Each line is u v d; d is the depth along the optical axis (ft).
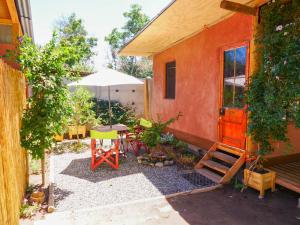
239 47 17.12
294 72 12.06
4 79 9.10
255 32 14.73
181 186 15.64
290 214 12.12
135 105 40.93
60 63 13.70
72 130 30.78
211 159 18.92
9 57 14.26
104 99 39.58
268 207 12.85
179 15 17.69
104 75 20.63
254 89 14.21
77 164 20.59
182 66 24.77
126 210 12.46
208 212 12.31
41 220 11.46
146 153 22.99
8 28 18.30
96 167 19.62
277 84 13.03
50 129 13.66
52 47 13.58
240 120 16.96
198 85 22.00
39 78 13.24
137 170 18.85
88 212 12.26
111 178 17.16
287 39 12.35
